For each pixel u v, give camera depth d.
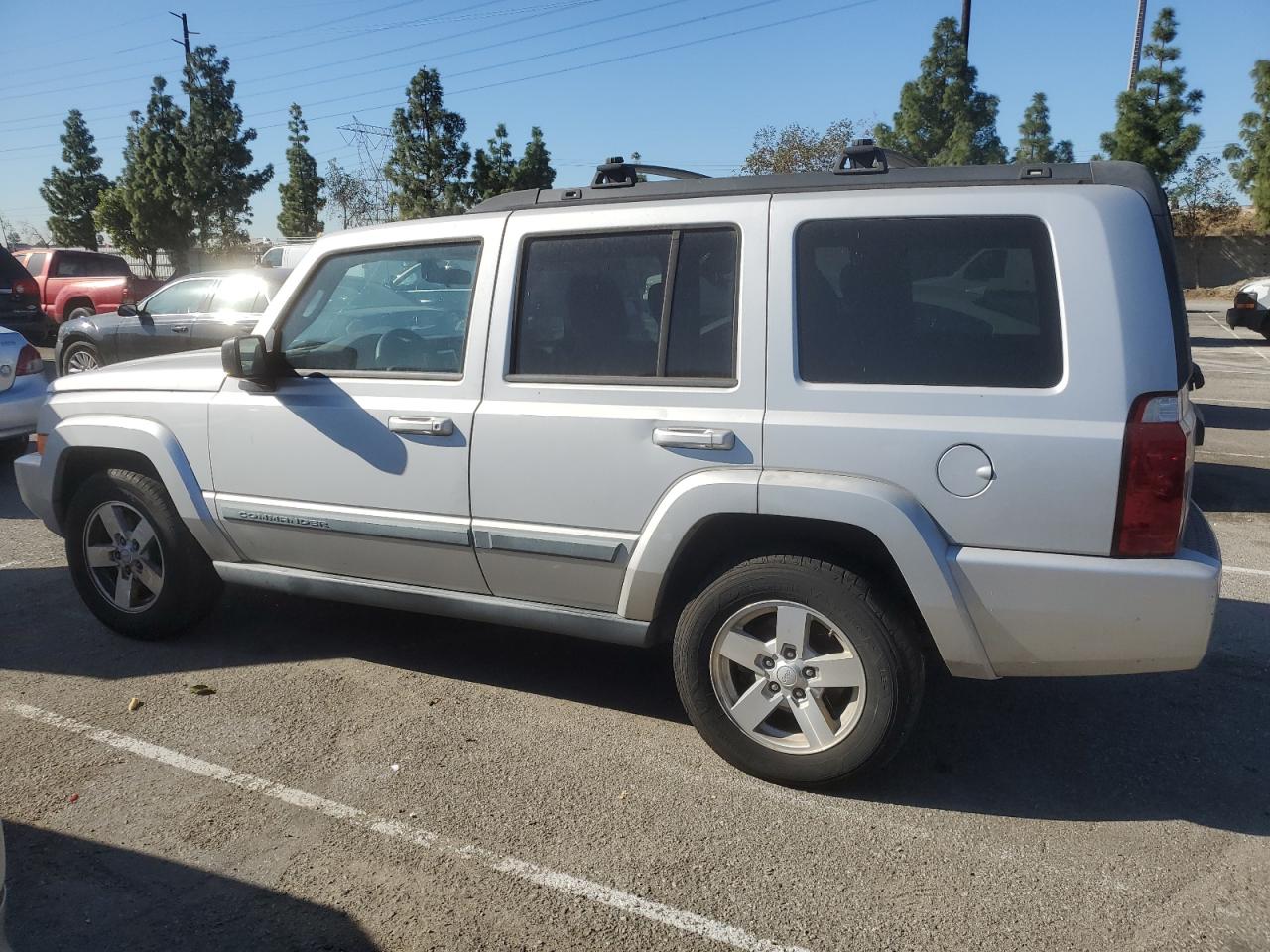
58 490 4.88
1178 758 3.83
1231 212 43.44
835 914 2.89
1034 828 3.35
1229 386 14.54
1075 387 3.06
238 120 33.25
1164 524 3.03
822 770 3.46
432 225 4.04
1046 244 3.12
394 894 2.97
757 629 3.60
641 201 3.70
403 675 4.50
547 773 3.66
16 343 8.02
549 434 3.68
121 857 3.13
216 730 3.96
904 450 3.21
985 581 3.16
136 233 33.31
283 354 4.29
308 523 4.19
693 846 3.22
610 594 3.73
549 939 2.78
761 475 3.36
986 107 29.14
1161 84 33.25
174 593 4.66
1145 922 2.86
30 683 4.37
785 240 3.40
